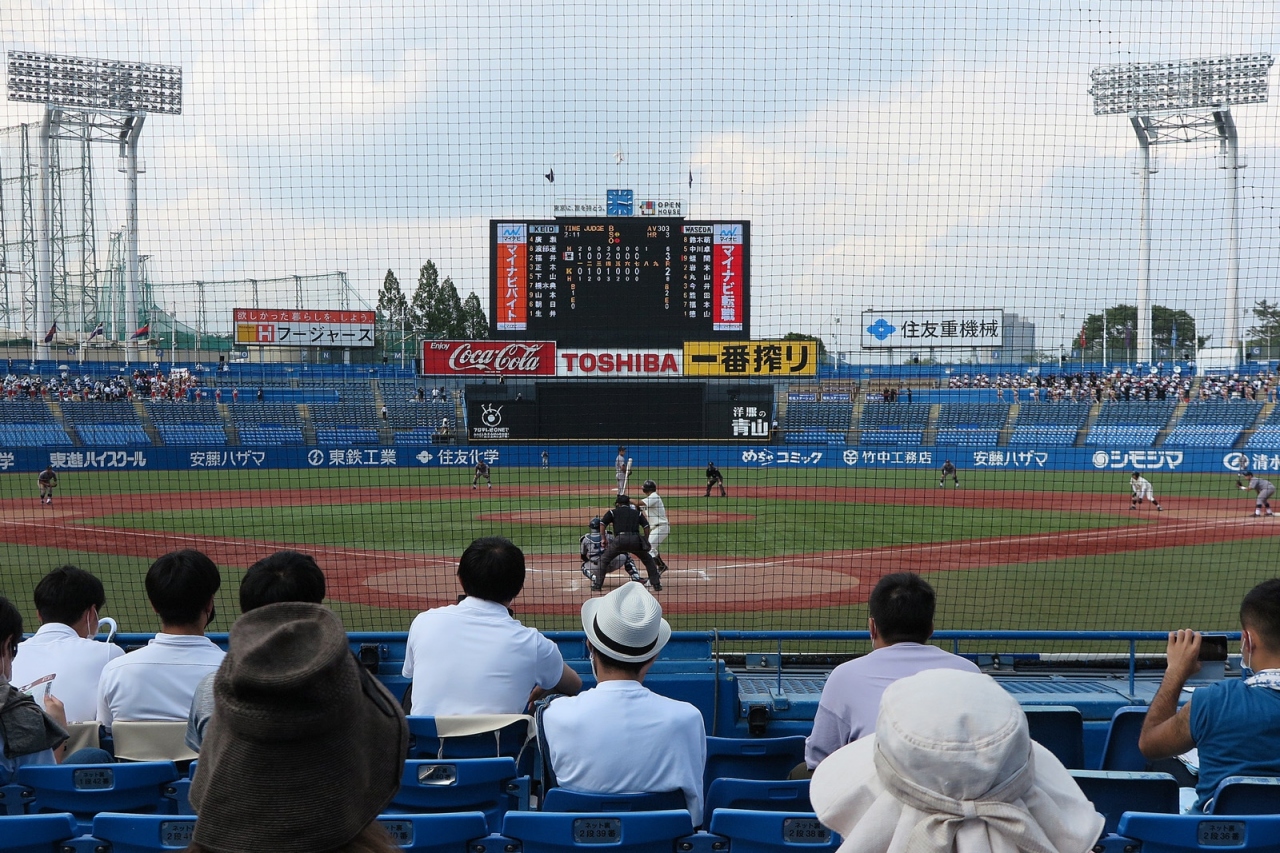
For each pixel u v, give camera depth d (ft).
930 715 5.12
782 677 21.01
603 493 94.07
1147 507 82.79
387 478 109.19
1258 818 9.17
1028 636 20.48
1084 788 10.68
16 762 11.50
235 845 4.13
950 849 5.00
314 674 3.98
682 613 38.55
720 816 9.35
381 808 4.59
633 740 10.87
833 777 6.16
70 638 15.30
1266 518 74.59
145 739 12.66
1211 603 40.78
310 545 58.08
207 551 55.83
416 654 13.98
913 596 12.66
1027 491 97.55
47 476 82.28
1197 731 11.58
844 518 72.90
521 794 11.85
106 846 9.31
